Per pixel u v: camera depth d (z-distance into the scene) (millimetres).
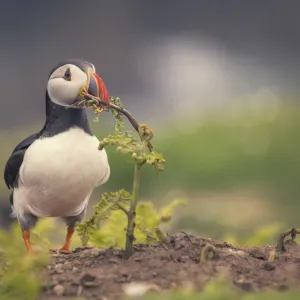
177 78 57812
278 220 15797
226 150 19203
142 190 17578
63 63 7316
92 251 6684
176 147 19297
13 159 7504
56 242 9547
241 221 15523
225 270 5980
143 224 8008
